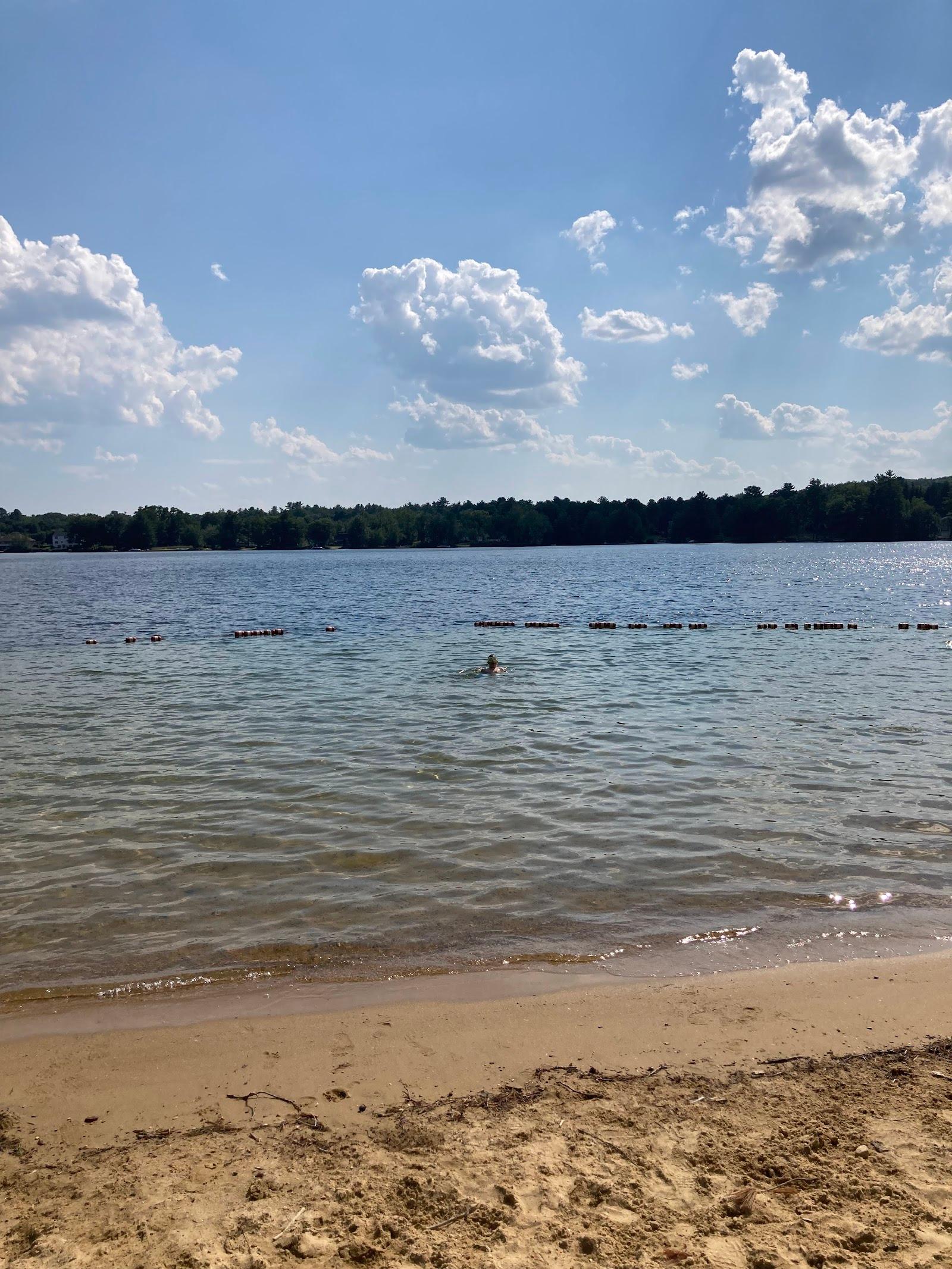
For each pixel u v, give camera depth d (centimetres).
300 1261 406
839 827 1087
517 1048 616
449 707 1912
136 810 1187
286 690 2189
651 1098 546
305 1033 639
